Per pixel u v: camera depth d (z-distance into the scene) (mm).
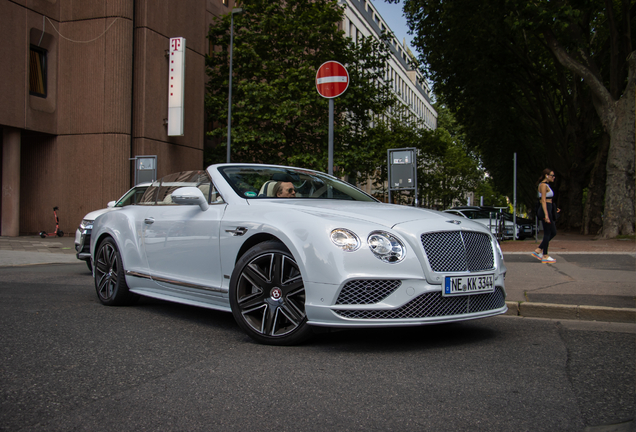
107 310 5355
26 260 11383
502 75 25906
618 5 22203
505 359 3482
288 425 2348
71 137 19750
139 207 5633
